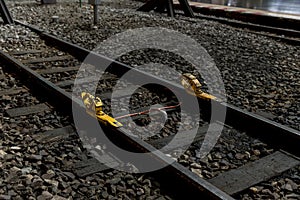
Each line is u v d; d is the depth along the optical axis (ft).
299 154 12.70
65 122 14.44
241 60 24.52
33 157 11.66
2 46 26.09
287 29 37.14
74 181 10.60
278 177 11.37
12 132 13.47
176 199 10.07
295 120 15.42
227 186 10.64
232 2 62.28
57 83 18.72
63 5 51.47
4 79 19.26
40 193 10.04
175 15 44.34
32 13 42.09
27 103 16.29
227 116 15.17
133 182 10.68
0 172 10.85
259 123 14.05
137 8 50.39
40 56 24.29
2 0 33.91
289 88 19.30
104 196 10.07
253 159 12.34
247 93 18.37
